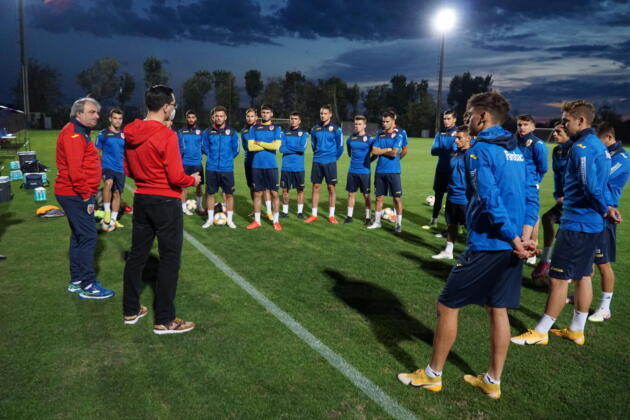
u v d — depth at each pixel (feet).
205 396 8.85
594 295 14.88
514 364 10.39
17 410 8.28
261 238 21.29
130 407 8.46
